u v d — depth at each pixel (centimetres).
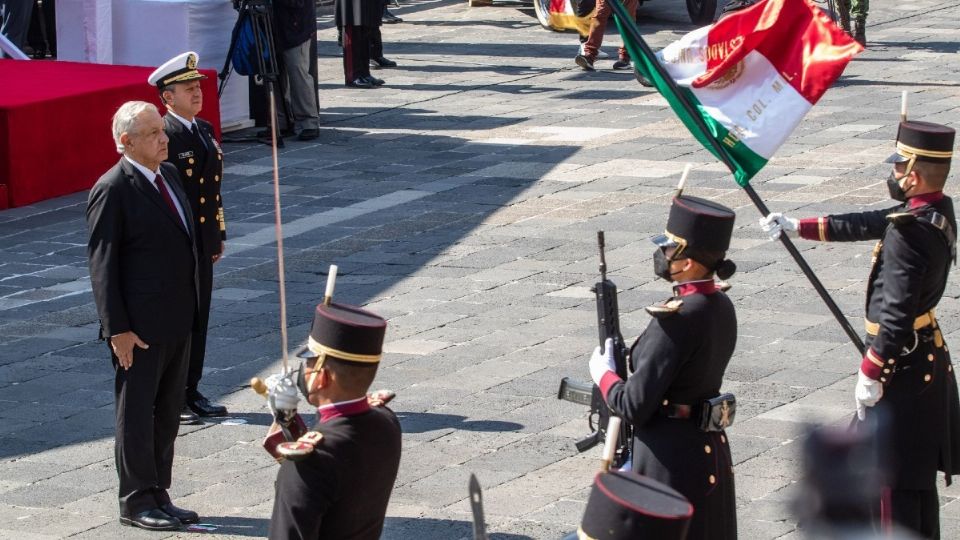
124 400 945
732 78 930
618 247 1597
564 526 932
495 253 1592
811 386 1166
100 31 2288
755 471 1004
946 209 812
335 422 626
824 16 912
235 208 1836
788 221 904
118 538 935
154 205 941
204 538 934
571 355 1264
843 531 837
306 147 2180
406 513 955
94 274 931
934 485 823
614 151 2075
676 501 510
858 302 1381
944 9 3469
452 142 2183
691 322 713
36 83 2038
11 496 1005
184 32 2255
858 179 1850
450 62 2909
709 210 727
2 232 1773
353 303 1431
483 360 1255
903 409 811
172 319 945
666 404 731
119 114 944
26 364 1295
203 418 1152
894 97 2397
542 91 2584
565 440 1080
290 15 2177
